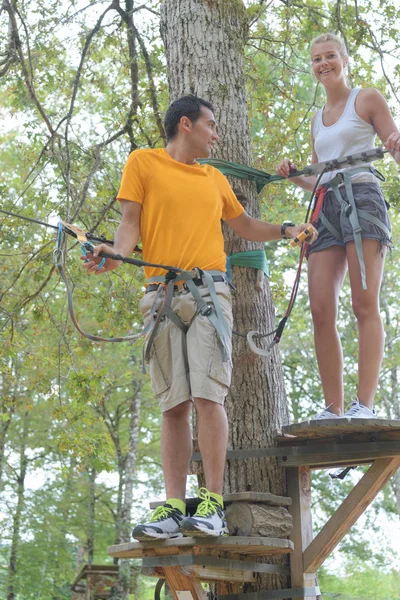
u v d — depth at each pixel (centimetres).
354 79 1065
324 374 534
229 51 620
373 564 2453
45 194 1048
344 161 533
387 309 2323
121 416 2497
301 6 945
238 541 415
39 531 2175
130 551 434
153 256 447
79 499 2314
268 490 519
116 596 1917
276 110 1179
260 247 569
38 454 2339
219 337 422
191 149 468
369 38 895
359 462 525
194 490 2153
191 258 442
